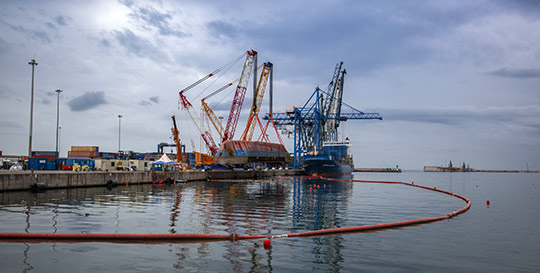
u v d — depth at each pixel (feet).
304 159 435.53
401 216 89.86
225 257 46.80
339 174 452.35
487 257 50.21
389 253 50.98
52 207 93.25
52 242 53.42
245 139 452.76
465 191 212.84
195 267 42.29
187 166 356.59
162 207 98.07
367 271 42.50
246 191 171.42
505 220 86.74
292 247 53.01
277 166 490.49
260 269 42.19
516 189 240.94
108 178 184.75
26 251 47.91
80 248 49.96
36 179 147.33
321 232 63.41
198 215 83.61
